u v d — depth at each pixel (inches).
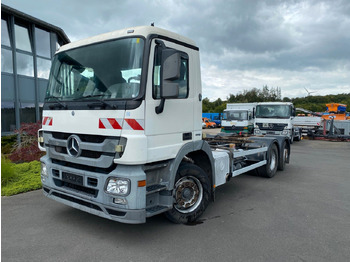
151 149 132.4
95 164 133.7
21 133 340.8
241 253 134.0
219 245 141.9
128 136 124.3
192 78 161.3
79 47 152.7
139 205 127.2
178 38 151.3
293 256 132.0
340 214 189.8
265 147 289.0
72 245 139.2
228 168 214.5
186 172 160.4
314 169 355.9
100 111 132.5
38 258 126.3
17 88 479.8
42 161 163.6
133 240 145.8
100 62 141.4
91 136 137.9
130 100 126.1
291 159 442.3
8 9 440.8
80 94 144.9
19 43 490.6
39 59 533.0
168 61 124.9
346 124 839.1
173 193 152.9
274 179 295.7
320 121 789.2
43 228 158.9
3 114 458.3
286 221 176.1
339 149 584.1
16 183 242.8
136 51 130.9
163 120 139.6
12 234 150.7
